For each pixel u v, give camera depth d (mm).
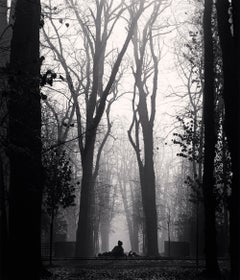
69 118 38906
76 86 44344
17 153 11078
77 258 31516
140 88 41938
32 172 12695
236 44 12812
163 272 20562
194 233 43031
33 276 12742
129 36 31812
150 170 41062
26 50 13266
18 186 12680
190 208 57000
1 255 11688
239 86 12836
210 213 19391
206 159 19766
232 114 12898
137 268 22906
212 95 19953
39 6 13617
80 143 35594
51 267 23281
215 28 26062
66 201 23734
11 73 9727
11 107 11633
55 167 23188
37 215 12953
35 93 9992
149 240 40000
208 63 19984
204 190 19625
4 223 11547
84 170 35750
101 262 27938
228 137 12891
